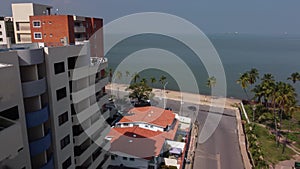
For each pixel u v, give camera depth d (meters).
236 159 50.56
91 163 32.56
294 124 67.56
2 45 26.72
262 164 43.66
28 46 28.83
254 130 59.53
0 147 14.25
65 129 26.12
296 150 53.69
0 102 16.73
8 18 69.69
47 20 56.53
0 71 16.45
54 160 24.86
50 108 23.69
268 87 69.19
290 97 59.06
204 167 47.50
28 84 20.45
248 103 84.88
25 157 20.28
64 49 25.28
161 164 46.62
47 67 22.80
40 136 22.45
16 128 15.26
